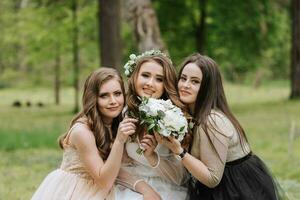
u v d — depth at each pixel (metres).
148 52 5.35
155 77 5.16
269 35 26.39
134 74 5.23
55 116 24.27
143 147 4.97
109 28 18.47
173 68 5.22
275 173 10.10
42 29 26.30
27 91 44.69
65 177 5.23
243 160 5.03
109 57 18.45
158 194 5.12
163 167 5.16
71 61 28.66
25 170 10.55
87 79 5.30
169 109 4.81
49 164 11.23
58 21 26.30
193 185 5.23
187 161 4.75
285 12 32.84
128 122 4.97
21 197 8.17
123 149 5.12
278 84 50.06
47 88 39.44
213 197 4.96
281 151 12.94
